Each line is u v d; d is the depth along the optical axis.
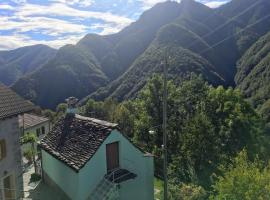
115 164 19.08
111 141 18.55
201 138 29.30
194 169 26.92
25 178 24.30
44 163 22.91
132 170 19.25
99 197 17.00
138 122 38.94
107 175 18.30
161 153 29.67
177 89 44.69
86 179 17.50
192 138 29.34
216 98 42.88
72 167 17.58
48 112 72.81
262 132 37.69
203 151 28.91
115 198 17.31
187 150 29.08
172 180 23.91
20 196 18.08
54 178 21.14
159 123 39.03
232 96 43.22
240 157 18.98
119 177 18.05
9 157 16.98
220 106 41.94
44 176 23.16
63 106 72.75
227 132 36.62
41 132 46.88
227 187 16.56
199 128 29.89
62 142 20.91
